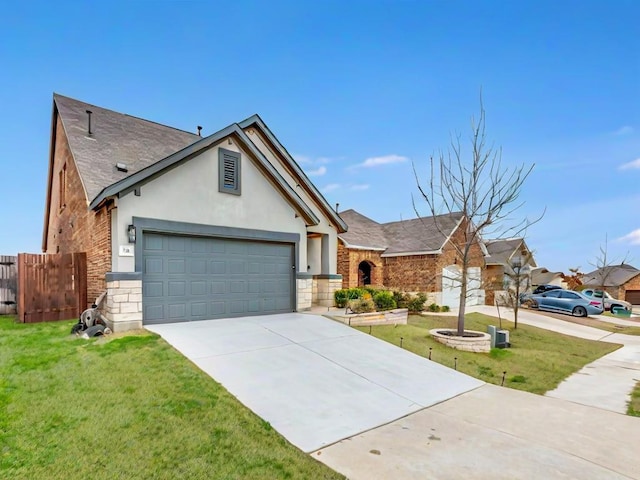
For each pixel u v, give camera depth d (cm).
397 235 2195
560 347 1193
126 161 1201
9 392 505
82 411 455
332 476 363
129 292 860
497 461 407
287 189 1167
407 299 1586
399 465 390
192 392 527
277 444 419
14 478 330
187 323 941
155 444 393
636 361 1038
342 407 540
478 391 668
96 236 984
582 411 584
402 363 772
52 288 1026
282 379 618
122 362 626
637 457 428
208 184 1015
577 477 380
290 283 1202
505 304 1861
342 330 970
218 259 1038
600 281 3591
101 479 332
